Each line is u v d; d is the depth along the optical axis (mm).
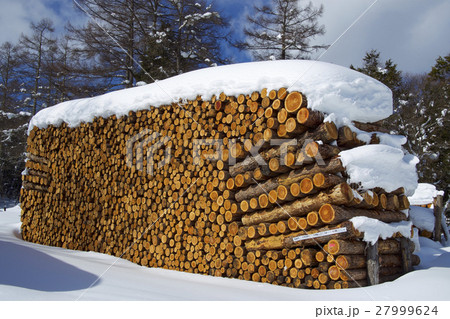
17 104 25672
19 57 23688
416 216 8094
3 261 4469
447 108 20047
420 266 5219
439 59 22922
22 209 8852
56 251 6422
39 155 8602
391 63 23859
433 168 19375
